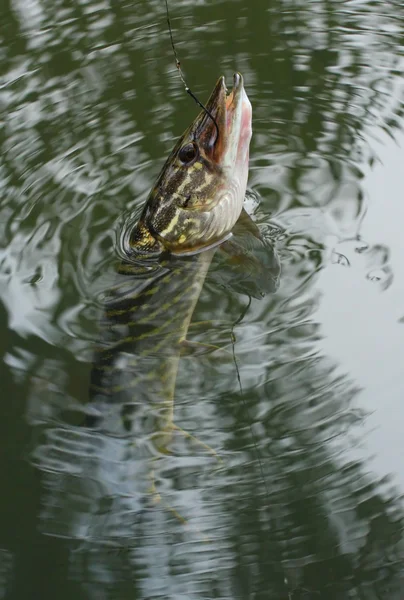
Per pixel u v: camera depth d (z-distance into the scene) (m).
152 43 1.67
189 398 1.30
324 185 1.45
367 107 1.54
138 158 1.51
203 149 1.36
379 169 1.46
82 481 1.26
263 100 1.57
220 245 1.40
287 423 1.28
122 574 1.22
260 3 1.73
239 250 1.40
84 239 1.42
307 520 1.23
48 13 1.75
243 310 1.35
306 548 1.22
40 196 1.48
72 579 1.22
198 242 1.39
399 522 1.22
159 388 1.30
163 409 1.29
